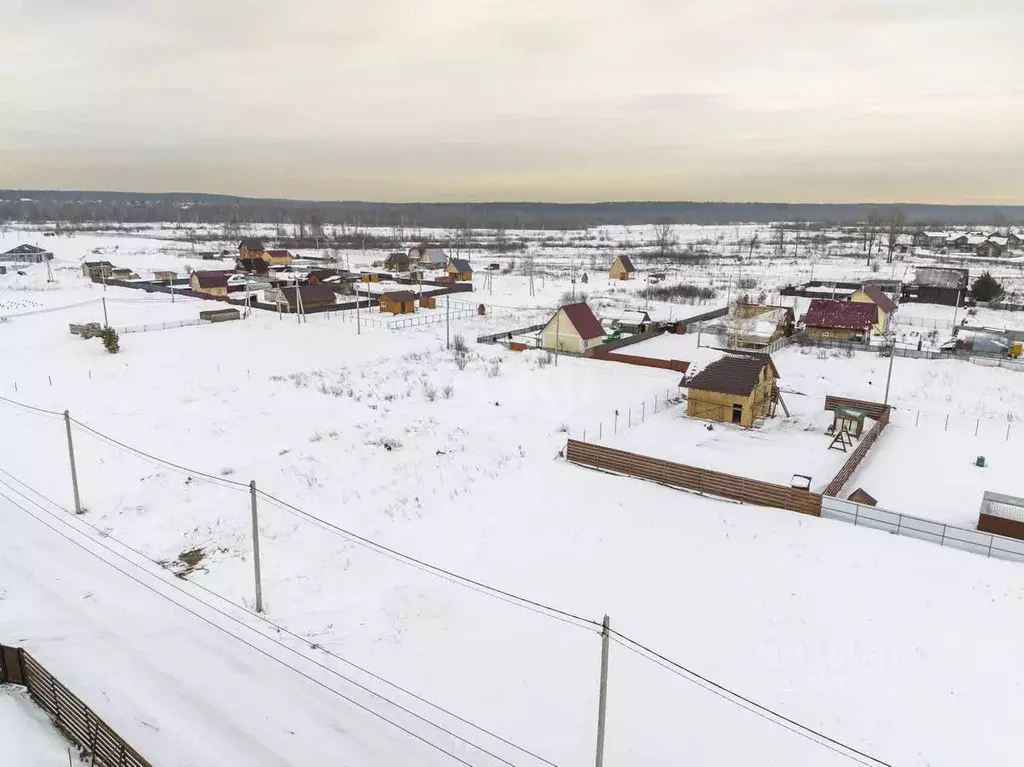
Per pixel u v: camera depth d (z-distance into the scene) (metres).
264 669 16.44
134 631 17.72
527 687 16.30
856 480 29.44
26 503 24.97
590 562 22.08
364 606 19.45
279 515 24.31
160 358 47.91
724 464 31.17
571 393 42.31
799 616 19.12
